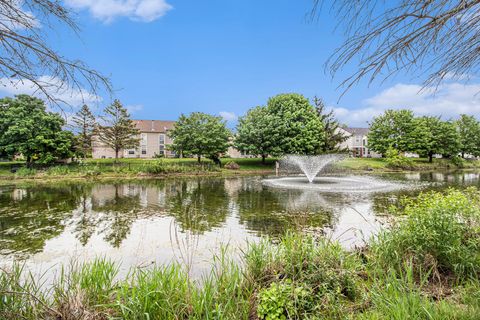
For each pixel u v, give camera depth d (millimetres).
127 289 2705
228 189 14922
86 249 5320
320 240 4070
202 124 30203
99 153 40500
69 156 25766
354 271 3277
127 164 26656
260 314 2611
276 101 34094
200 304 2574
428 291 2963
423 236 3525
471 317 2182
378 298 2609
